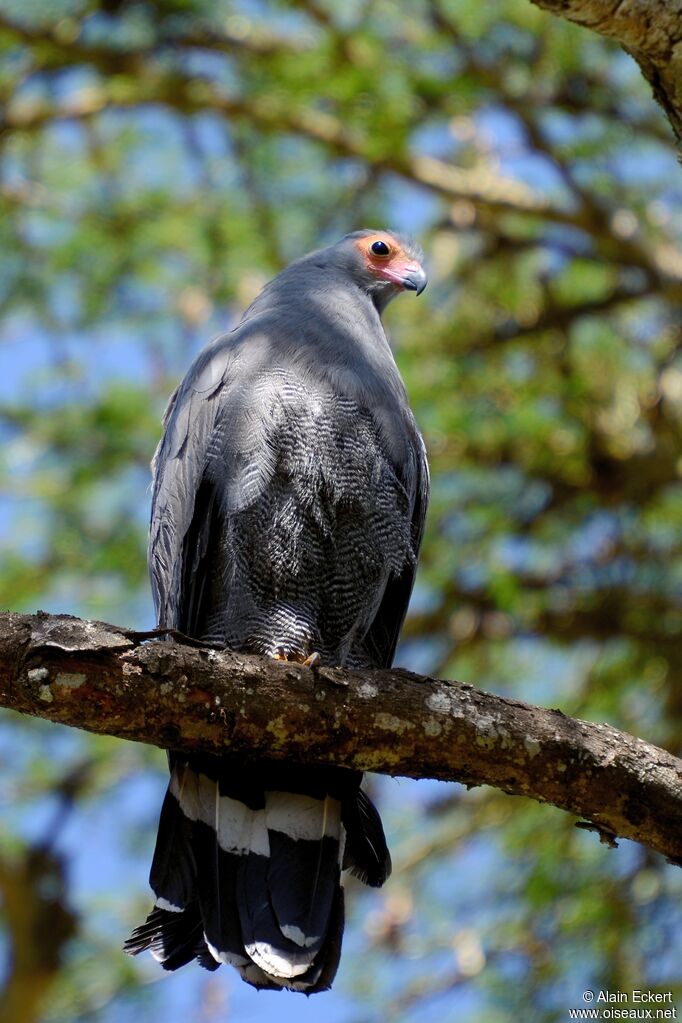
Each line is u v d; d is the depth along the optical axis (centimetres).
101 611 1230
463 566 1267
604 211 1330
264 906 649
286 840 665
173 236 1327
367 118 1261
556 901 1176
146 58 1362
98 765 1277
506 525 1272
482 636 1255
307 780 673
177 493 768
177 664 573
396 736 599
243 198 1362
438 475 1270
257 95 1320
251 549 740
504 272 1361
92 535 1262
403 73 1254
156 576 798
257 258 1327
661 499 1272
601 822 613
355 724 595
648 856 1167
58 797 1277
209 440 752
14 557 1262
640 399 1307
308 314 798
